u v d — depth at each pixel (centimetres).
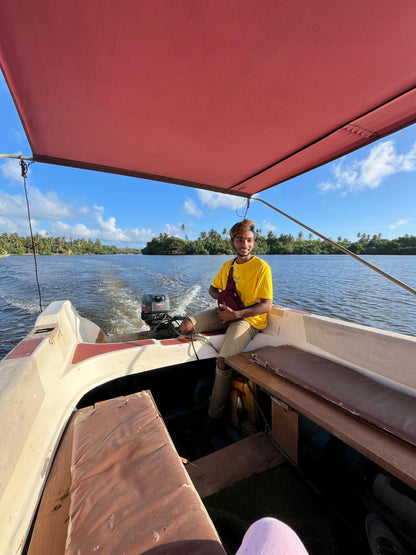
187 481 75
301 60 96
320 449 128
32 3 71
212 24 81
